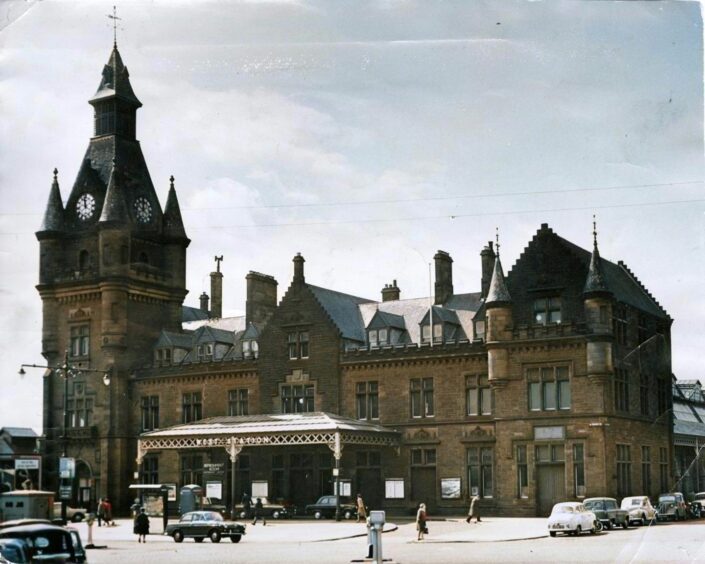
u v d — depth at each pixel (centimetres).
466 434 6562
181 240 8050
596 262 6153
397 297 7831
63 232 7844
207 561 3619
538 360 6278
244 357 7431
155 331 7894
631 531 4822
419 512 4534
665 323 6794
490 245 7088
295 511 6706
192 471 7369
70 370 6369
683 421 7194
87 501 7488
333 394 7044
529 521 5753
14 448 5022
